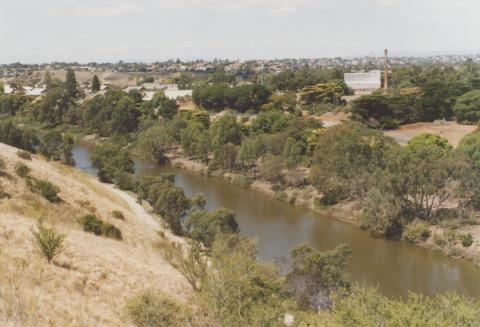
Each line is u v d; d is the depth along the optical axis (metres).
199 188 96.38
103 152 102.19
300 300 40.94
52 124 170.12
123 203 77.62
